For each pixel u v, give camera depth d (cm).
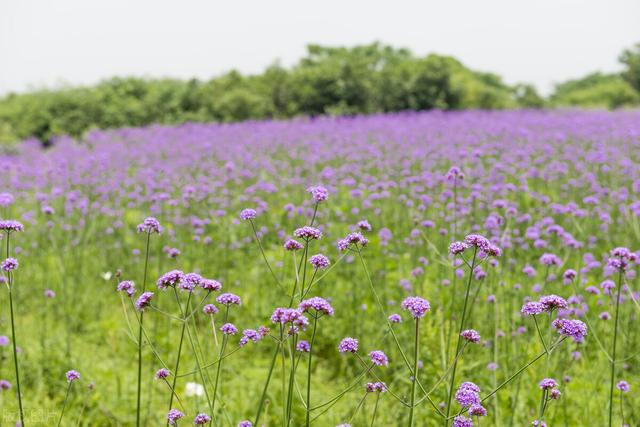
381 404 541
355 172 1330
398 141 1791
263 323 716
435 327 573
